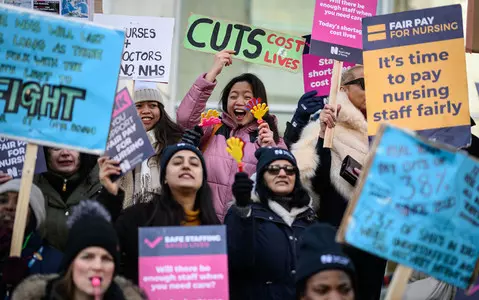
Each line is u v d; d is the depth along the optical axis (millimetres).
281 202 9711
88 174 10195
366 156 10211
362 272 9922
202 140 11008
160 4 13695
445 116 9984
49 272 9102
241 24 11727
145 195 9945
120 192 9445
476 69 13742
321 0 11172
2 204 9305
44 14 9023
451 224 8156
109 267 8156
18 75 8938
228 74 13734
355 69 11438
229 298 9359
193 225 9453
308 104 11055
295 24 14055
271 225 9531
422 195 8094
